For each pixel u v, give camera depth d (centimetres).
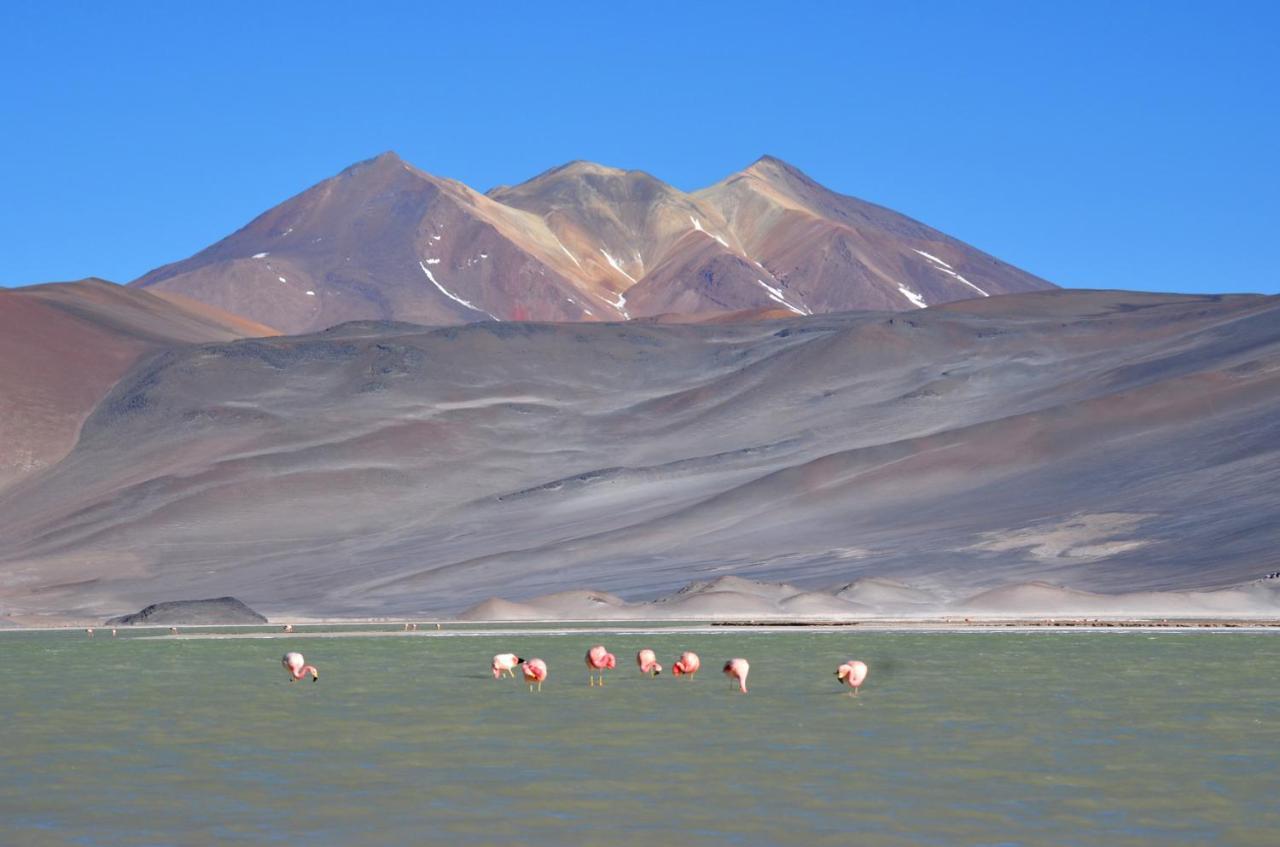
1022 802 3244
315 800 3316
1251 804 3216
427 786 3484
